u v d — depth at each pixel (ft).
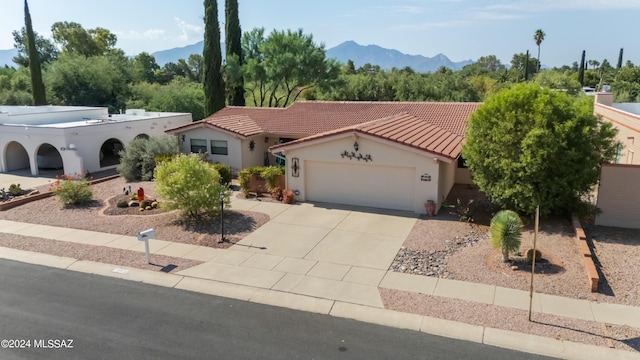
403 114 87.35
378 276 42.55
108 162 106.73
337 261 46.19
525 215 58.75
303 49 149.69
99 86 178.19
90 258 47.85
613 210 55.26
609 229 54.49
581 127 53.93
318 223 58.49
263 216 61.46
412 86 180.34
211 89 139.64
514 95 55.26
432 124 84.12
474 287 39.70
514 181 55.88
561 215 58.65
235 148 86.43
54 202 70.79
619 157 84.43
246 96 182.50
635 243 49.60
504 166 54.95
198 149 89.97
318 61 150.51
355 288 40.09
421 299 37.78
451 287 39.83
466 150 59.11
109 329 33.53
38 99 152.76
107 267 45.47
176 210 64.95
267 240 52.49
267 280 42.01
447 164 68.39
